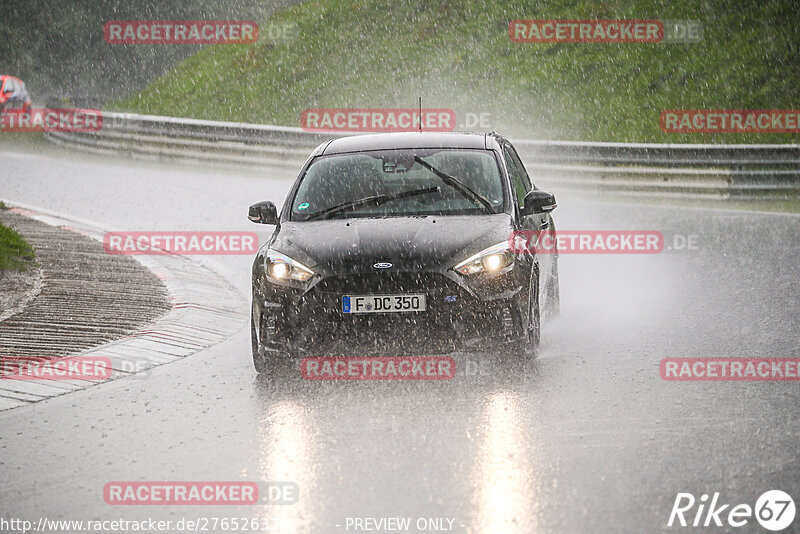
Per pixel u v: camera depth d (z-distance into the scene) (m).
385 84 136.62
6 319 33.56
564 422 21.78
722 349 28.72
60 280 40.41
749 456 19.22
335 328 25.62
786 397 23.53
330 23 154.62
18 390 25.84
